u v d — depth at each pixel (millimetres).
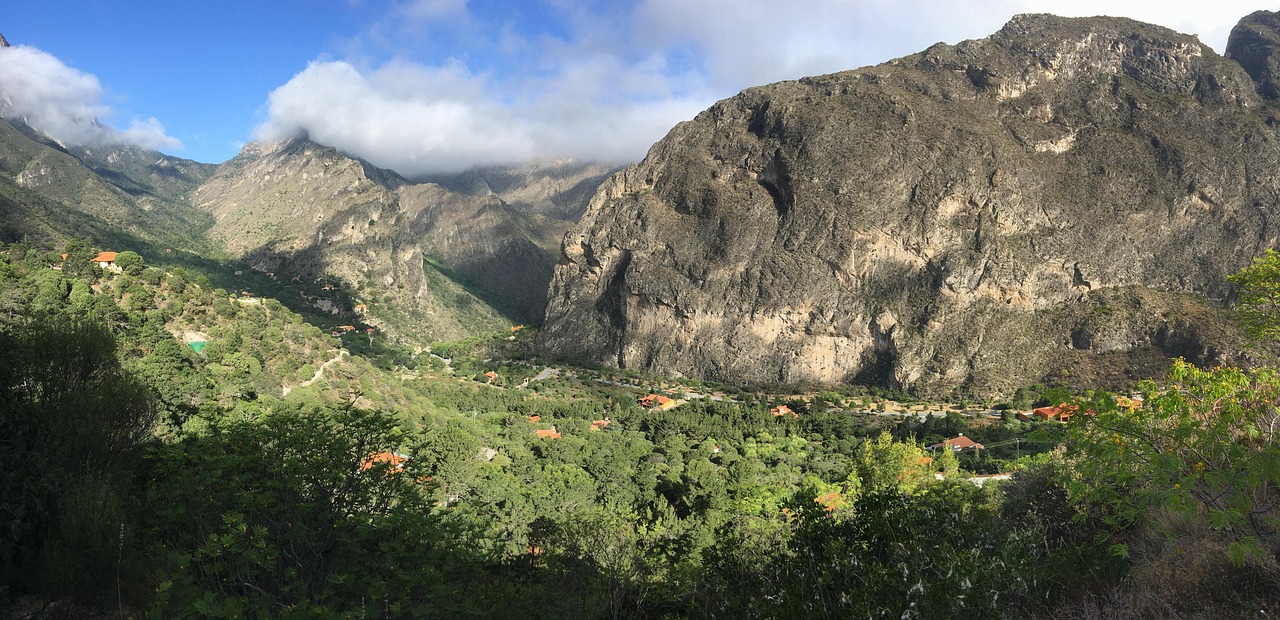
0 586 13914
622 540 22703
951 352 139000
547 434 82500
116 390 20297
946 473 55031
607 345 177250
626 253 181500
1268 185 141000
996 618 10422
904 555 11305
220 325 76250
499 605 17734
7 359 18328
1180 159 147750
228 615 12109
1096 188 150250
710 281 165125
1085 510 15141
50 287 57156
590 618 18266
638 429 97875
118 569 13695
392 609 14391
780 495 48250
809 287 155875
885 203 155875
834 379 152000
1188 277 139500
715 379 159625
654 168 193750
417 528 16328
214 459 16031
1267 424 11609
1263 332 21047
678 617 15461
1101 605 11422
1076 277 142250
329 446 16719
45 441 17141
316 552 15453
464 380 138375
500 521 32312
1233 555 9805
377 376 91562
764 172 175000
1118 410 11844
